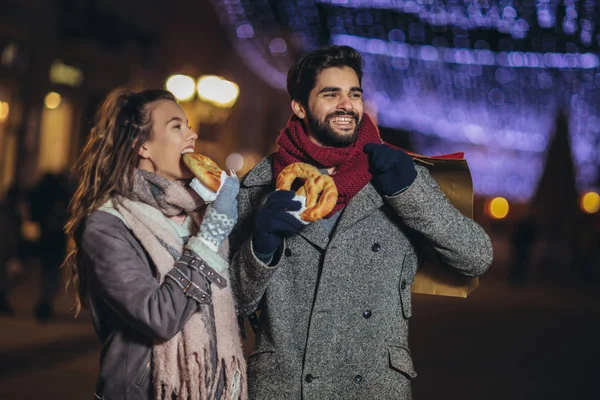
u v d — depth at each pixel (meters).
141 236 3.03
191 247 3.00
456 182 3.68
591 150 40.22
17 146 17.62
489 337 10.84
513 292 19.81
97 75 20.45
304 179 3.35
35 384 6.61
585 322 13.75
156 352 2.95
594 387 7.64
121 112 3.17
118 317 3.01
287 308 3.43
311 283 3.43
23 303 11.40
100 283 2.93
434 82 30.72
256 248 3.22
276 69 31.81
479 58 24.34
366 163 3.40
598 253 26.22
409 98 35.41
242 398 3.15
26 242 11.00
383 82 32.28
